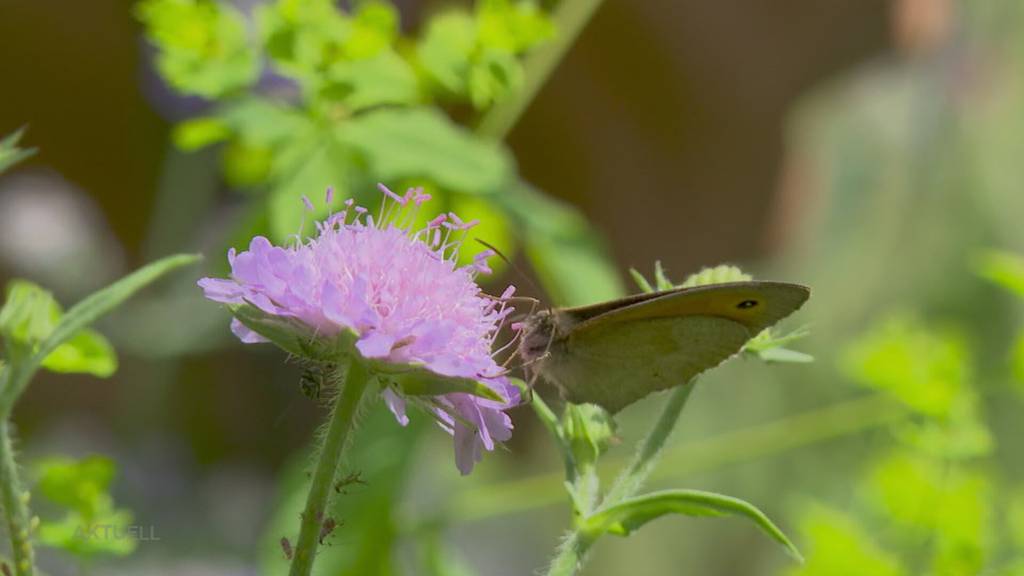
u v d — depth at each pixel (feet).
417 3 2.65
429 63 2.50
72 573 2.45
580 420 2.33
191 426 2.82
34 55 2.74
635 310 2.34
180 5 2.45
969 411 2.50
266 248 2.28
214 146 2.72
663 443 2.34
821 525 2.45
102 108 2.76
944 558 2.46
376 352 2.27
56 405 2.81
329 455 2.28
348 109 2.47
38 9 2.72
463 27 2.50
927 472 2.48
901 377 2.50
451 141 2.48
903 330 2.52
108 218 2.84
